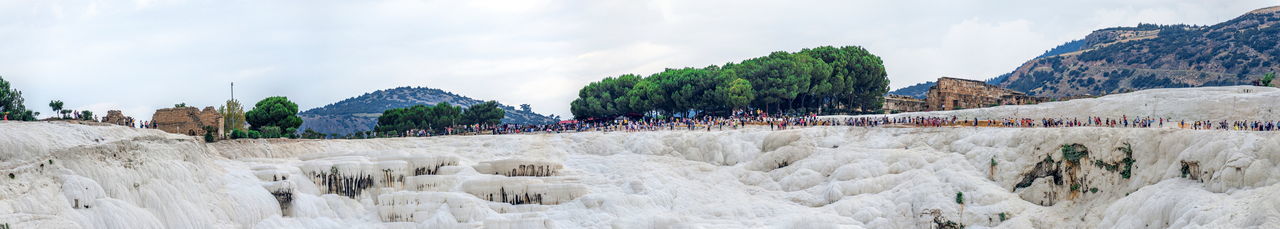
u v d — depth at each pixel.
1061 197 99.31
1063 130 102.38
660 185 109.31
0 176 74.44
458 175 105.62
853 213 100.31
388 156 107.62
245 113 167.88
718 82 189.62
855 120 146.12
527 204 101.88
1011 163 103.44
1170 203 83.19
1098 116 144.50
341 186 99.94
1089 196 97.62
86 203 78.06
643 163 119.06
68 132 85.31
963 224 95.25
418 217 95.81
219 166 98.06
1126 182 95.12
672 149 124.81
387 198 97.69
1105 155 97.62
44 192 76.12
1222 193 83.31
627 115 194.00
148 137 90.88
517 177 104.44
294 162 105.44
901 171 108.38
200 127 124.69
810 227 95.06
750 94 181.12
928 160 109.56
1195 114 134.25
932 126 123.69
